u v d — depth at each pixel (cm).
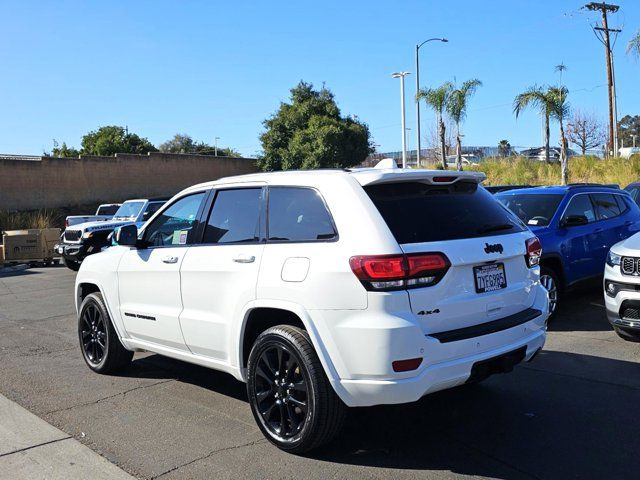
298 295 396
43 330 849
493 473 379
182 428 464
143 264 540
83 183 3588
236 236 465
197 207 512
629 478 368
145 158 3912
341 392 379
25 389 568
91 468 396
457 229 409
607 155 3206
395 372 363
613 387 531
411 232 387
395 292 366
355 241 381
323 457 407
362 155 4938
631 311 622
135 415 494
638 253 616
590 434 434
